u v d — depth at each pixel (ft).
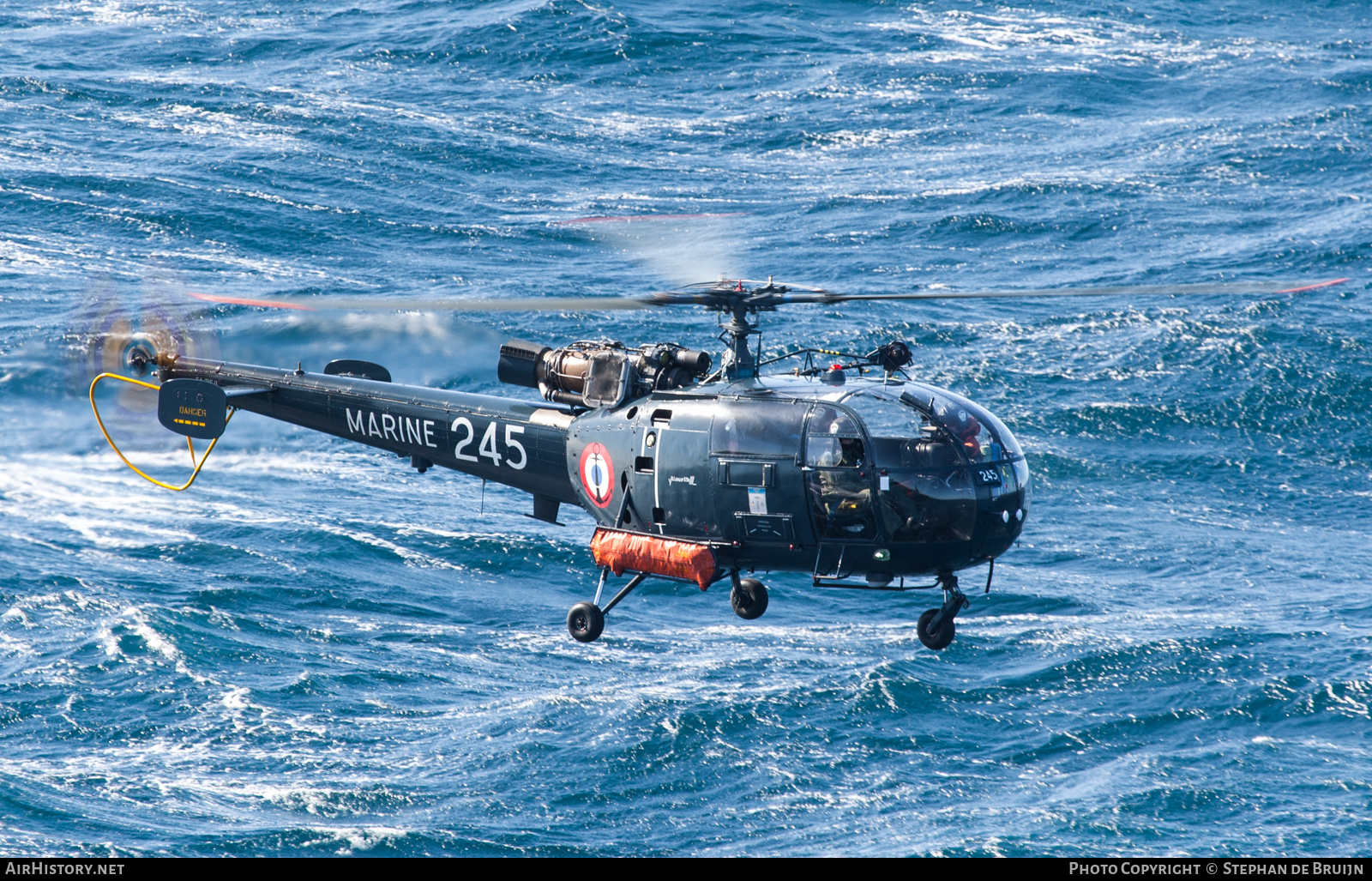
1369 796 256.11
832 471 194.90
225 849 235.81
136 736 276.21
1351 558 400.67
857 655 325.42
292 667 311.06
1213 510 437.99
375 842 239.30
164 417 267.39
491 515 425.69
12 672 299.99
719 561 209.15
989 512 196.65
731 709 290.76
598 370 219.61
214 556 376.68
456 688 306.35
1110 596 366.02
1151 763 270.26
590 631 217.77
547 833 246.06
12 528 388.57
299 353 513.86
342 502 428.97
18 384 483.51
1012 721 291.38
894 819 251.80
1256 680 303.89
